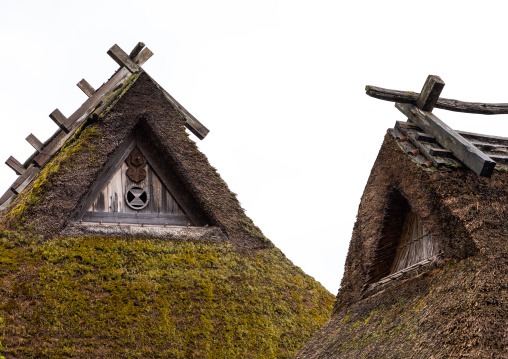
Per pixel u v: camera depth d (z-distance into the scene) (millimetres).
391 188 8133
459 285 6609
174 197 11727
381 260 8445
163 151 11664
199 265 10836
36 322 8695
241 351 9742
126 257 10383
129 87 11906
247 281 11000
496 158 7875
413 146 7992
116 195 11352
